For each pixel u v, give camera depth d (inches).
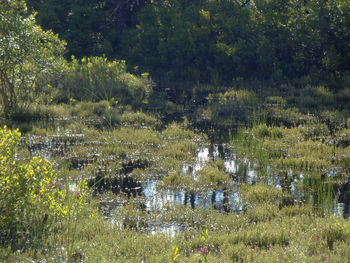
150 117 734.5
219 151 573.9
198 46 1104.2
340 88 930.7
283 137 620.7
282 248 282.7
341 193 426.6
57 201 325.7
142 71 1135.0
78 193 360.5
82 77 923.4
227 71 1080.2
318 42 1010.7
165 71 1144.2
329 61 970.1
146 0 1337.4
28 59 703.7
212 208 388.8
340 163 511.5
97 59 1032.2
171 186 439.8
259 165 515.8
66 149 547.8
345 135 629.9
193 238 312.7
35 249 270.4
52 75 794.8
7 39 653.9
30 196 306.5
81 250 274.1
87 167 481.1
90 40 1315.2
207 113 787.4
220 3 1195.3
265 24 1085.8
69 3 1298.0
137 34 1239.5
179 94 941.2
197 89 985.5
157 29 1182.9
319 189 420.8
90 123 690.2
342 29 991.0
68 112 736.3
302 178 470.3
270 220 358.9
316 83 973.8
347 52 991.0
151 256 270.8
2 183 294.4
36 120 692.1
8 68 681.6
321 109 791.1
